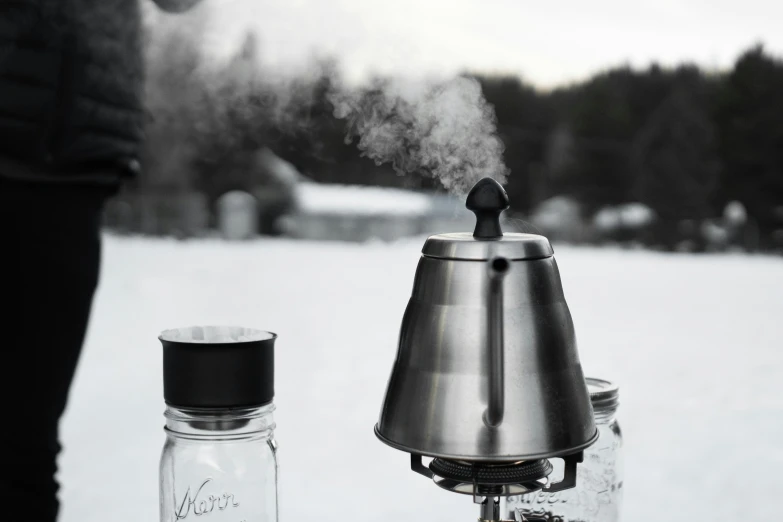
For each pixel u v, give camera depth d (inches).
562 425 31.4
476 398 31.0
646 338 344.5
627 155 1449.3
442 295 32.1
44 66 52.0
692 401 202.8
